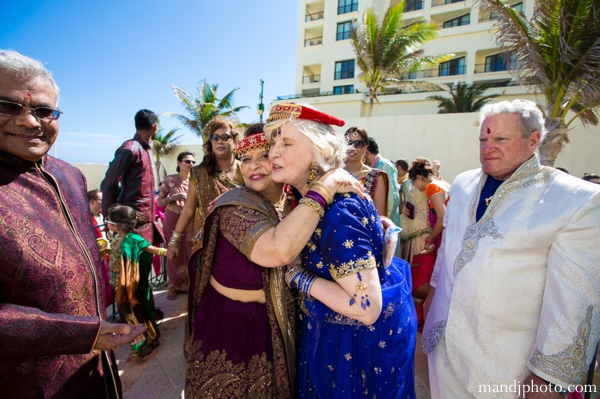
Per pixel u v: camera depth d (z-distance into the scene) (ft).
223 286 4.34
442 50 87.51
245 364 4.17
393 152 42.06
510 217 4.30
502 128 4.38
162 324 10.77
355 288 3.48
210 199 8.66
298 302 4.53
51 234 3.49
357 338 4.03
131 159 9.87
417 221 11.16
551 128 20.66
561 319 3.78
